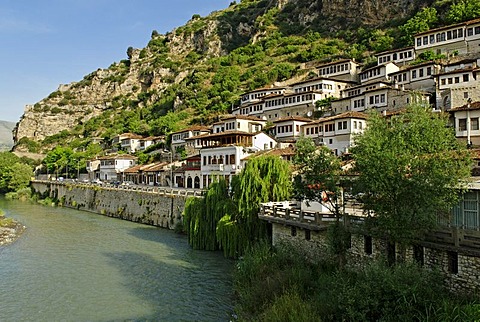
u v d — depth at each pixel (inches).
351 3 7007.9
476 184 920.9
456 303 784.9
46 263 1701.5
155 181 3912.4
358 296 828.6
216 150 2970.0
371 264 946.1
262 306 1027.9
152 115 7372.1
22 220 2893.7
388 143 906.1
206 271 1535.4
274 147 3024.1
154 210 2635.3
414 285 795.4
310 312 872.9
